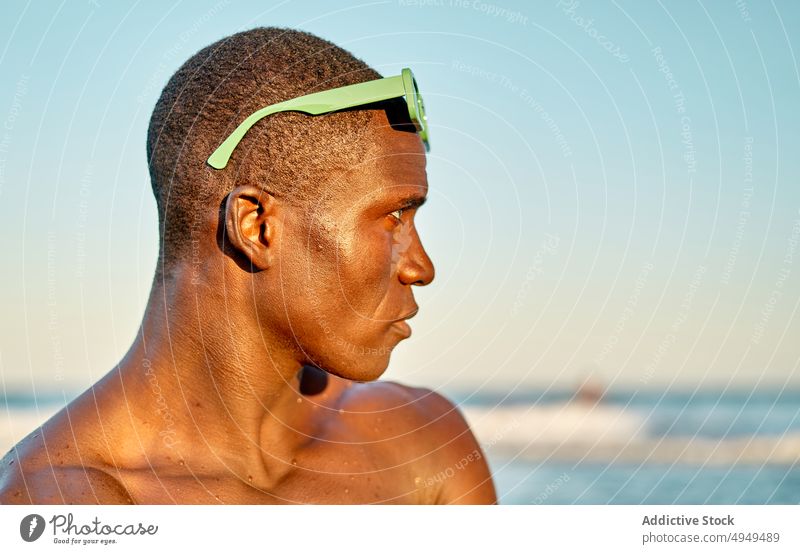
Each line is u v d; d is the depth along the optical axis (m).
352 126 1.33
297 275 1.32
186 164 1.36
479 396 12.66
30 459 1.30
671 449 9.50
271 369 1.38
